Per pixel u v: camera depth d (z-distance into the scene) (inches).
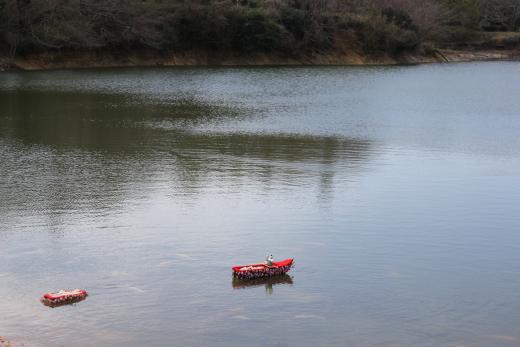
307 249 1075.3
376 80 3939.5
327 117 2460.6
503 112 2684.5
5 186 1403.8
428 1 6530.5
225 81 3641.7
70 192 1366.9
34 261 1005.2
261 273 958.4
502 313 874.1
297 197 1362.0
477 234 1159.6
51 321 828.6
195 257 1032.8
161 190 1396.4
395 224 1200.8
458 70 4847.4
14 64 3882.9
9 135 1962.4
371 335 813.9
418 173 1593.3
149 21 4446.4
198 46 4788.4
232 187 1429.6
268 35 4940.9
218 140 1948.8
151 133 2044.8
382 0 5994.1
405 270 1002.1
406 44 5634.8
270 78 3878.0
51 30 4045.3
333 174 1562.5
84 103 2652.6
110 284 933.2
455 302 901.8
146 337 799.1
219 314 856.3
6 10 3828.7
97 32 4330.7
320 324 836.0
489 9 7204.7
